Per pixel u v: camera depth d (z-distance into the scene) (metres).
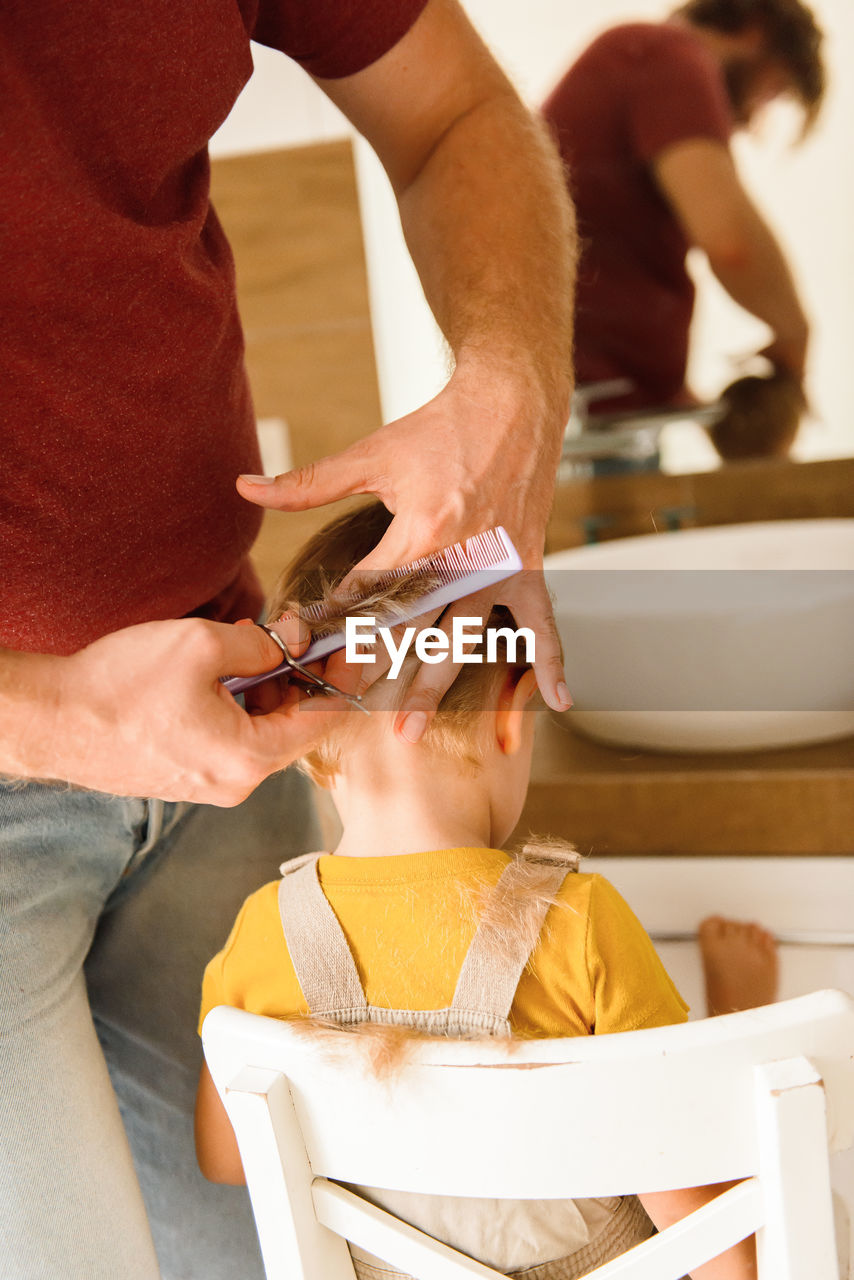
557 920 0.62
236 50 0.62
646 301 1.18
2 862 0.64
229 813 0.83
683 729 0.85
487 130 0.78
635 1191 0.51
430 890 0.63
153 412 0.62
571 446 1.21
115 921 0.80
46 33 0.52
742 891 0.81
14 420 0.57
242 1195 0.83
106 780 0.52
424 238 0.80
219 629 0.51
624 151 1.16
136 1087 0.83
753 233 1.15
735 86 1.13
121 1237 0.67
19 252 0.53
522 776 0.71
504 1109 0.50
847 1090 0.49
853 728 0.85
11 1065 0.63
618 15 1.15
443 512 0.59
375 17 0.74
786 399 1.18
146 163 0.57
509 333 0.68
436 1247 0.54
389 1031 0.52
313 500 0.61
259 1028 0.54
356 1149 0.53
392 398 1.41
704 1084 0.48
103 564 0.64
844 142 1.13
